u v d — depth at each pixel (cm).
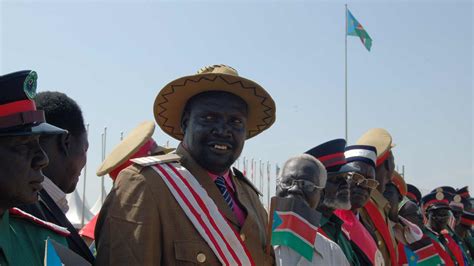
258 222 345
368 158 545
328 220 461
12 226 250
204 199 309
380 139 630
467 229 1202
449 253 970
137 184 298
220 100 331
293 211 388
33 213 281
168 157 321
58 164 314
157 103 349
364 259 486
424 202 995
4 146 232
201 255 298
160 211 295
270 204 341
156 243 290
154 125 478
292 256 379
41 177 243
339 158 468
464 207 1214
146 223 287
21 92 236
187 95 341
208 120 328
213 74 323
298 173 407
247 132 391
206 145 324
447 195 1098
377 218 590
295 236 382
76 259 251
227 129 326
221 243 305
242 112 335
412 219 816
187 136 335
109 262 281
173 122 365
